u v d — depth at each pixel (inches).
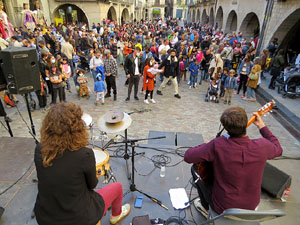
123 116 98.0
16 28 455.5
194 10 1733.5
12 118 233.9
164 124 241.6
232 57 409.4
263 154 64.5
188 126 240.2
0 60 128.1
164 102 303.4
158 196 107.0
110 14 1074.7
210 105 301.4
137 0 1561.3
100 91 275.6
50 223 54.9
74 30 542.9
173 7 2317.9
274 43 443.8
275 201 108.7
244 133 65.4
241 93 355.3
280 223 97.4
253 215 52.9
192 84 370.0
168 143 169.5
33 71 129.3
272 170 108.8
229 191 65.7
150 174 121.8
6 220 90.1
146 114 263.1
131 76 285.3
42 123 53.9
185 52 395.2
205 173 78.8
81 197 56.0
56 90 256.2
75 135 53.2
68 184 52.5
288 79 322.7
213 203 70.7
